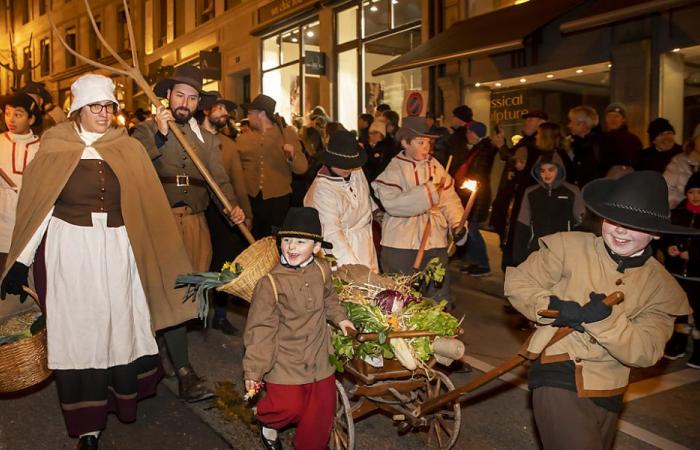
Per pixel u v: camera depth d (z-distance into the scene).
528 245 6.11
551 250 2.91
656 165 6.95
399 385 3.66
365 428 4.43
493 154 8.97
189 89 4.86
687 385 5.23
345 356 3.64
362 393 3.67
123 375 4.07
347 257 4.30
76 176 3.92
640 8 8.45
